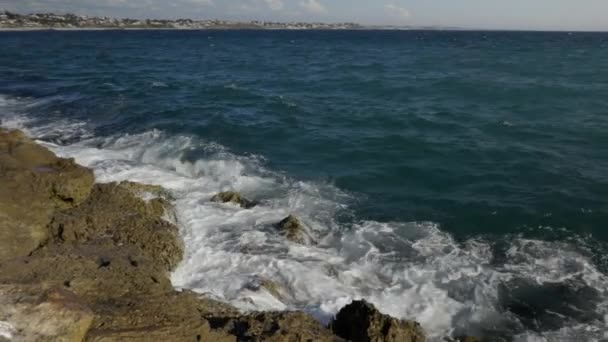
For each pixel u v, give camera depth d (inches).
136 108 920.9
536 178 560.1
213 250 390.6
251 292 326.0
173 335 226.8
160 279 291.7
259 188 541.6
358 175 586.9
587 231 440.1
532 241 426.9
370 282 361.4
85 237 363.6
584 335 307.9
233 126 788.0
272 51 2802.7
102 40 3905.0
